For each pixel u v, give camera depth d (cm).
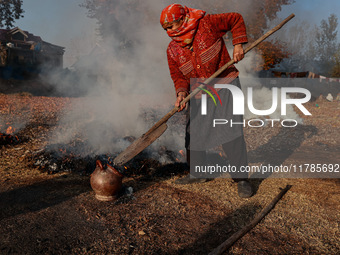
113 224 233
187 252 199
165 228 229
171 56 293
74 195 288
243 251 200
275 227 233
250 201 282
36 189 301
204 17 271
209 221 241
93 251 198
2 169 361
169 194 296
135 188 312
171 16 261
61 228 226
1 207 258
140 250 200
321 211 263
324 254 197
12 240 208
